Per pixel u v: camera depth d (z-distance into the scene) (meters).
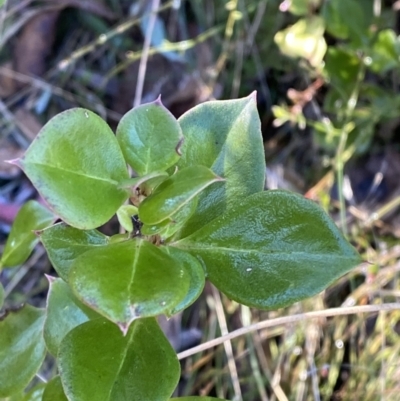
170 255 0.12
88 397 0.11
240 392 0.25
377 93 0.28
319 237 0.12
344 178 0.29
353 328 0.26
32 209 0.18
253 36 0.29
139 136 0.11
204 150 0.13
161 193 0.10
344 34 0.27
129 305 0.09
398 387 0.24
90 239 0.12
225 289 0.12
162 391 0.11
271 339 0.26
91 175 0.11
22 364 0.15
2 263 0.18
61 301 0.14
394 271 0.26
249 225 0.12
